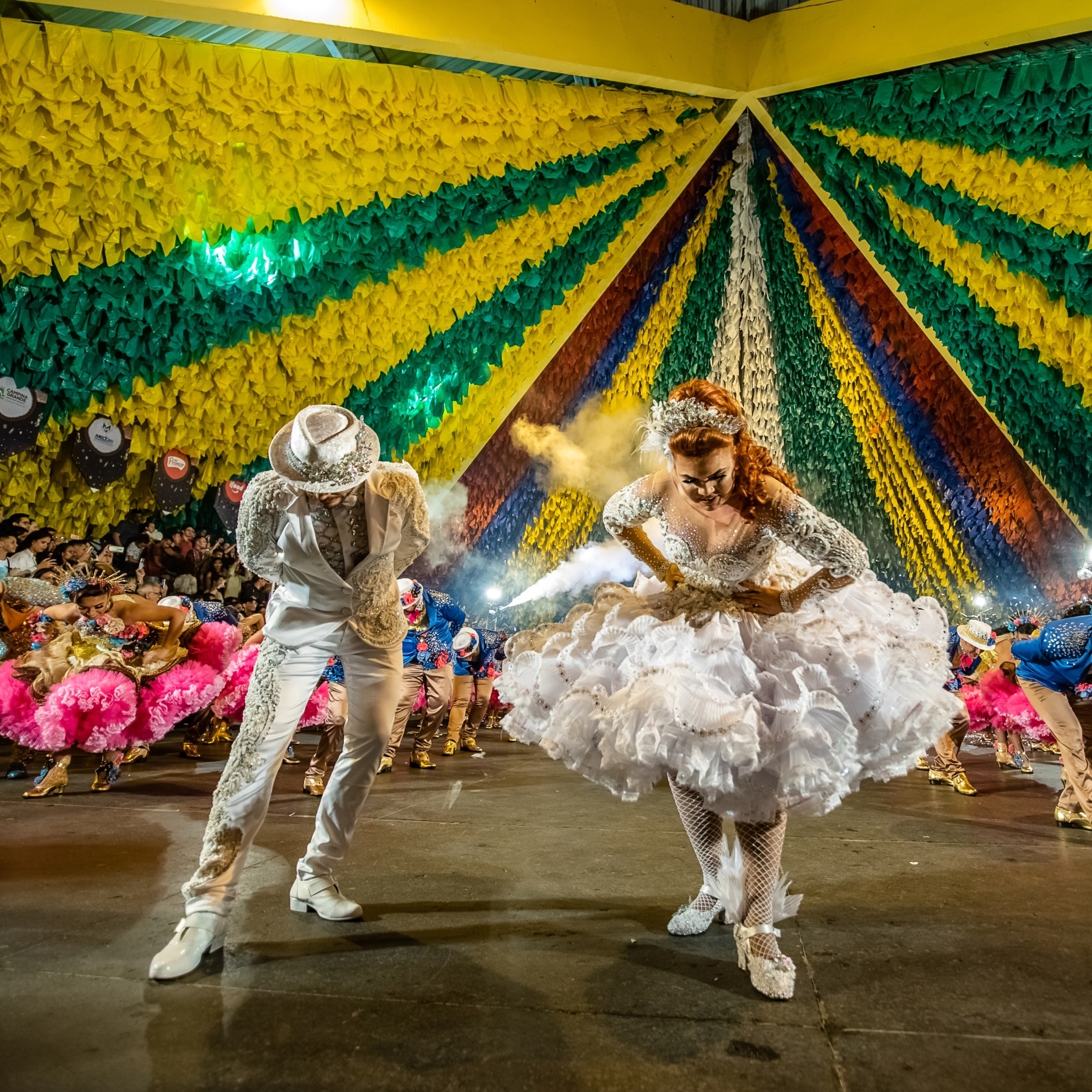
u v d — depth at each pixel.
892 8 6.38
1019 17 5.74
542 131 6.81
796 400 12.34
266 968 2.38
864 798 5.60
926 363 11.39
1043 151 6.71
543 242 8.40
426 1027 2.02
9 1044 1.91
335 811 2.84
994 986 2.32
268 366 8.39
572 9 6.24
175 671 5.58
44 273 6.31
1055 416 10.77
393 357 8.95
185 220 6.39
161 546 9.40
